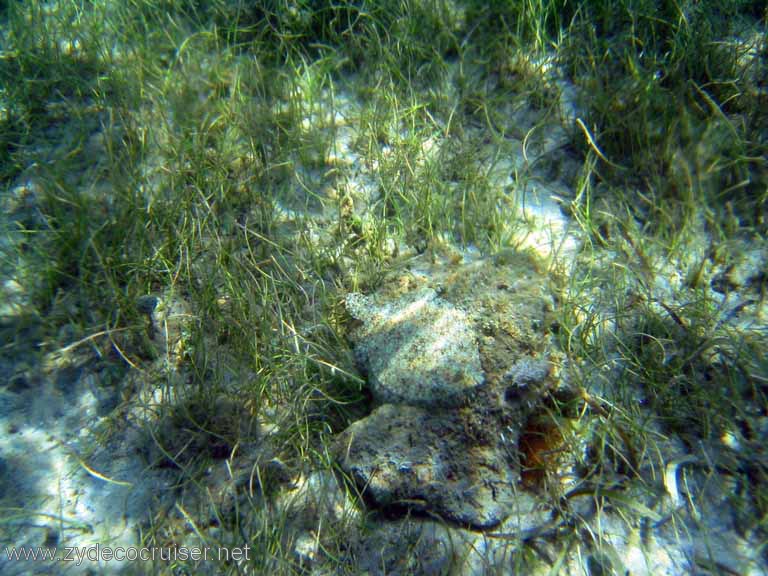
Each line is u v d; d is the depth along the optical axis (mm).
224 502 2188
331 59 3883
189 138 3365
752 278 2844
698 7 3838
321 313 2635
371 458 2074
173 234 2945
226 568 2010
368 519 2119
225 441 2318
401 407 2150
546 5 4004
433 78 3840
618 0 3920
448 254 2955
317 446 2301
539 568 2025
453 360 2193
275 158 3359
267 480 2229
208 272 2861
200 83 3781
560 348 2559
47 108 3699
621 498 2084
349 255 2953
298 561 2043
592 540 2084
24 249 2973
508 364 2215
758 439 2307
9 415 2414
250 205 3178
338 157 3504
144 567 2023
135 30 4102
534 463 2217
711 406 2371
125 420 2404
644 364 2537
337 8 3947
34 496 2195
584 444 2295
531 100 3695
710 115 3387
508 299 2453
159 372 2533
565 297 2744
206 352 2574
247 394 2418
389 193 3156
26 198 3236
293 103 3570
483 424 2115
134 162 3354
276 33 3896
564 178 3375
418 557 2033
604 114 3408
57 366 2574
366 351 2312
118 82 3686
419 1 3992
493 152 3500
